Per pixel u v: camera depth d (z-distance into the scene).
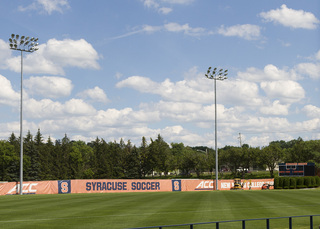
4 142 118.19
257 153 127.50
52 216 26.30
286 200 39.12
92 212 28.47
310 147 129.50
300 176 89.06
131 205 33.59
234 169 141.25
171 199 40.25
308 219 25.78
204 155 147.75
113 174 133.75
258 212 28.70
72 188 55.75
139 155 134.25
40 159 124.62
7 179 113.44
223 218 25.58
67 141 171.12
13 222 23.69
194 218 25.42
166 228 21.83
